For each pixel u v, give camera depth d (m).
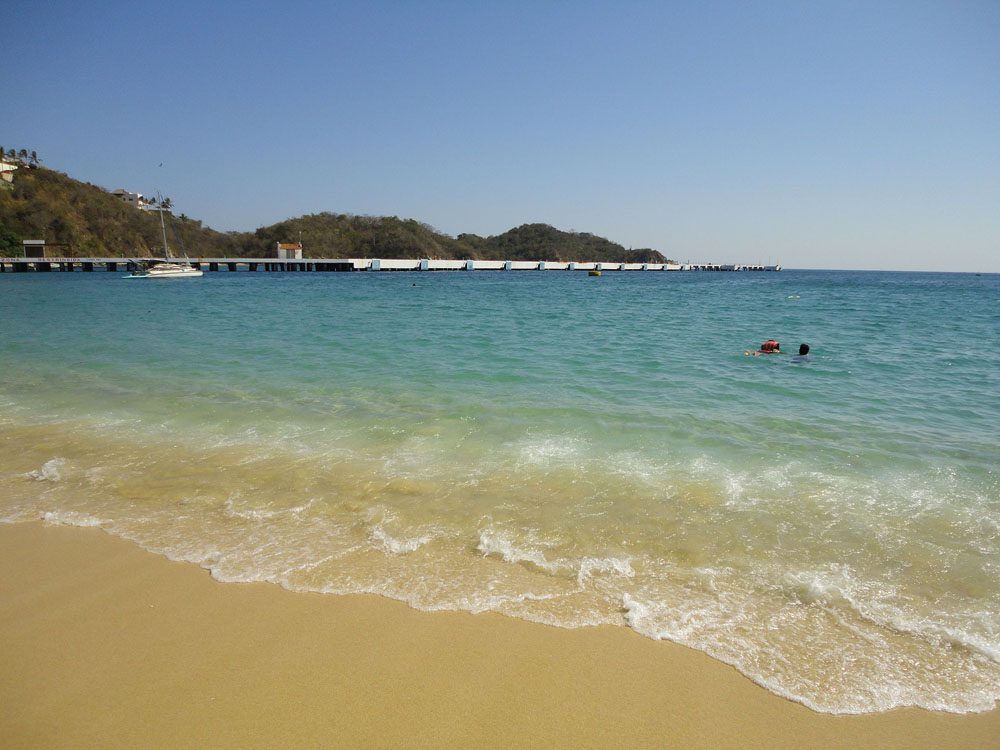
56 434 6.50
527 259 165.00
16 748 2.30
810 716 2.54
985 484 5.08
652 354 12.34
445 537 4.11
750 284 63.50
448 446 6.05
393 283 56.38
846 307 27.45
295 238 118.06
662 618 3.21
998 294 41.72
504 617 3.21
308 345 13.59
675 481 5.11
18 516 4.46
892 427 6.88
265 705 2.55
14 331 16.42
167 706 2.54
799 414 7.44
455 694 2.63
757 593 3.45
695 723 2.49
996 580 3.57
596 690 2.67
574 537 4.11
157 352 12.48
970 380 9.66
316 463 5.55
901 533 4.18
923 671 2.82
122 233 99.38
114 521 4.37
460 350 12.86
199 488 4.96
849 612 3.27
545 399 8.17
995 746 2.37
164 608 3.28
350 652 2.91
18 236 81.75
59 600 3.36
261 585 3.50
